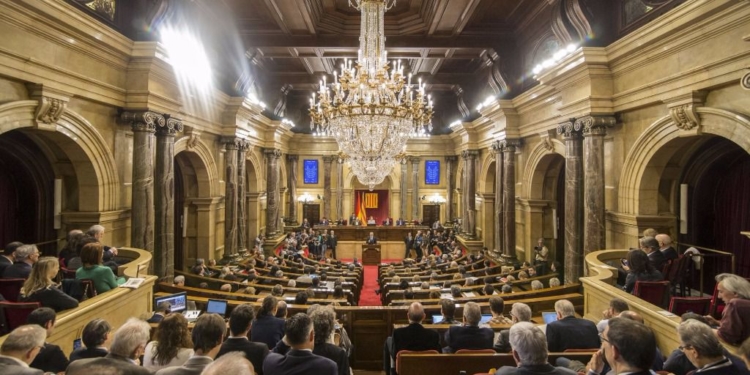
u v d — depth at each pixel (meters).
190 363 2.98
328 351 3.68
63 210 8.50
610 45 8.48
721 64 6.23
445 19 12.87
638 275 5.78
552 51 11.89
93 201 8.40
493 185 18.45
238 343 3.68
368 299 13.66
